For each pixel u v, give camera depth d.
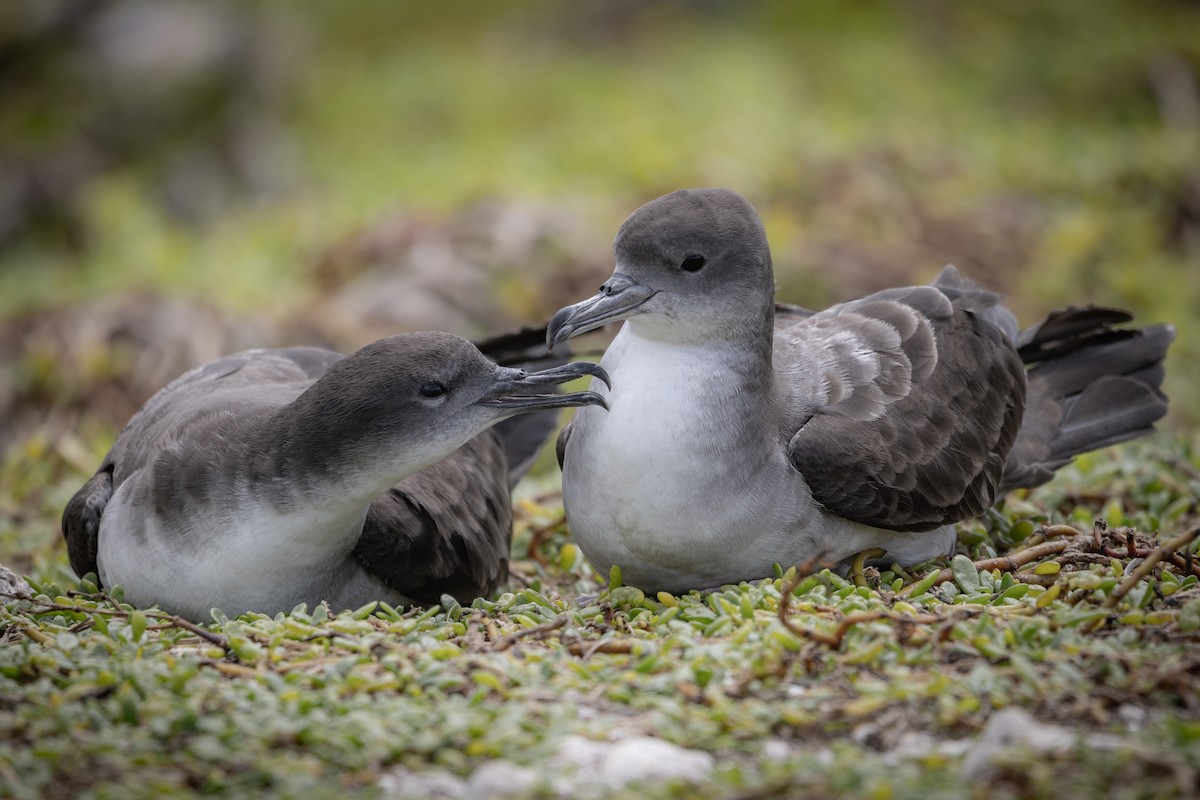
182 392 11.60
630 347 10.31
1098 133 25.28
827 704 7.98
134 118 26.58
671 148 22.78
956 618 8.88
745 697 8.17
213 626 9.67
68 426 17.05
